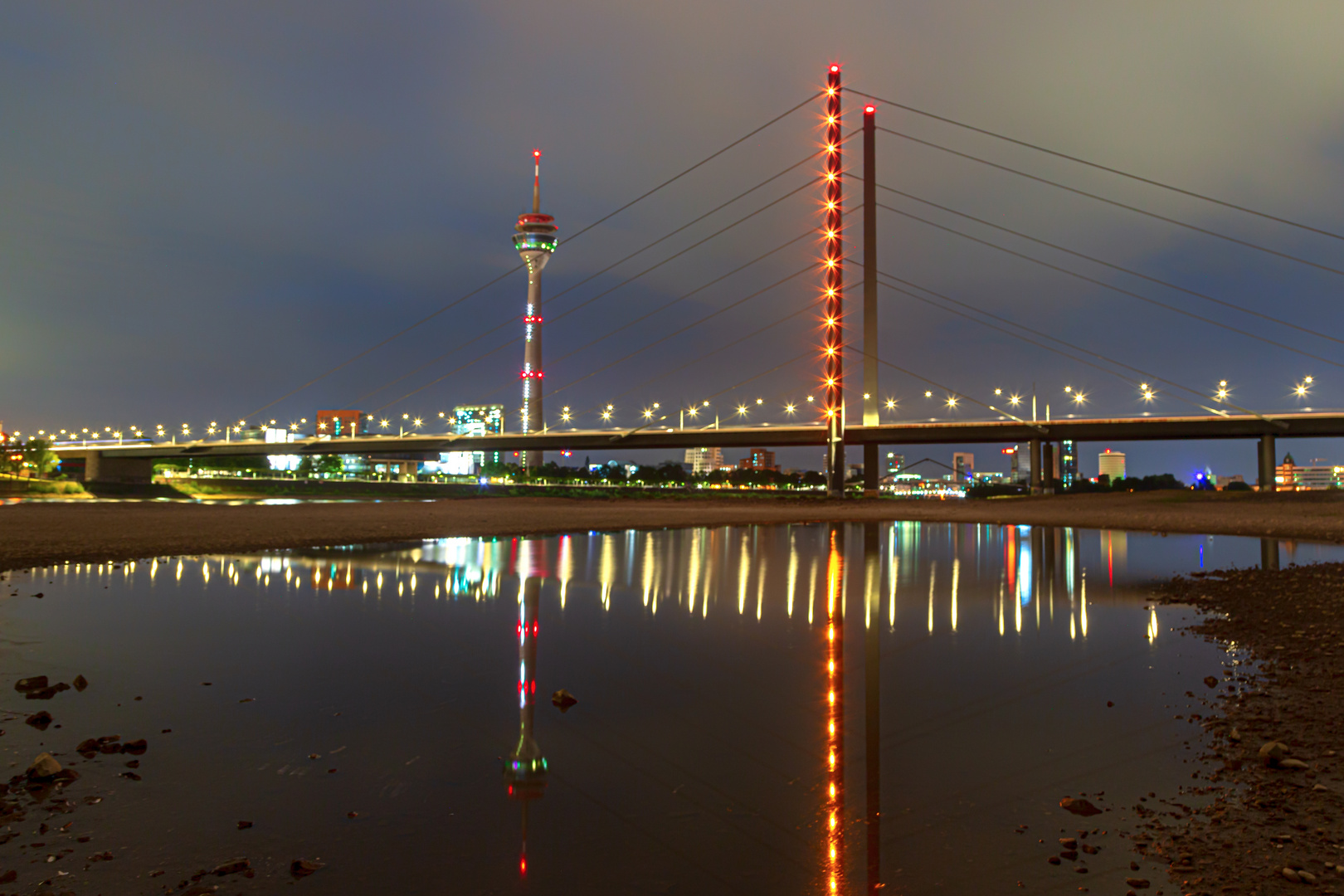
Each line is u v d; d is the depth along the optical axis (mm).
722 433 149875
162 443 198375
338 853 6543
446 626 16828
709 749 9266
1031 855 6559
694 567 30250
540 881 6105
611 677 12562
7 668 12469
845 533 55469
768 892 5949
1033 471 130750
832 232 127562
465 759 8828
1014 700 11328
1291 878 5980
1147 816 7277
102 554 30594
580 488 165500
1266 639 15391
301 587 22469
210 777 8125
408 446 174750
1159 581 26266
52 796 7559
